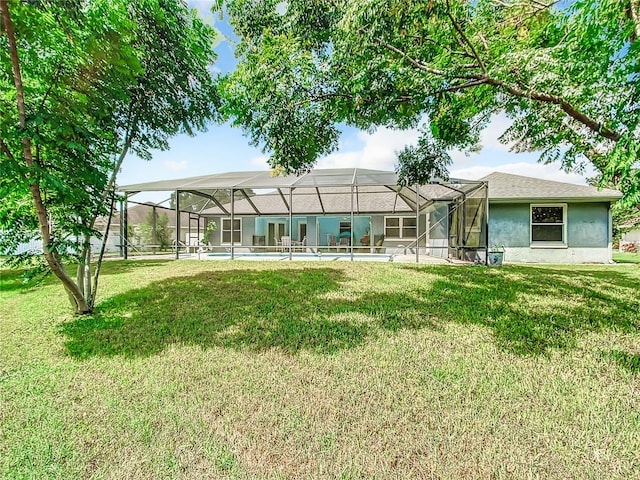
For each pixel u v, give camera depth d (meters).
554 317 4.63
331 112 5.04
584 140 5.77
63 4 3.59
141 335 4.09
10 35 3.31
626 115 3.47
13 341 3.93
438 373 2.97
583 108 4.69
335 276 7.88
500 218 12.33
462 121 6.39
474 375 2.93
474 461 1.88
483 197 10.57
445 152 6.66
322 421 2.27
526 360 3.24
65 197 4.07
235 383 2.83
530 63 3.62
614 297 5.79
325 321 4.52
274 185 11.53
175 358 3.39
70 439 2.12
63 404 2.53
